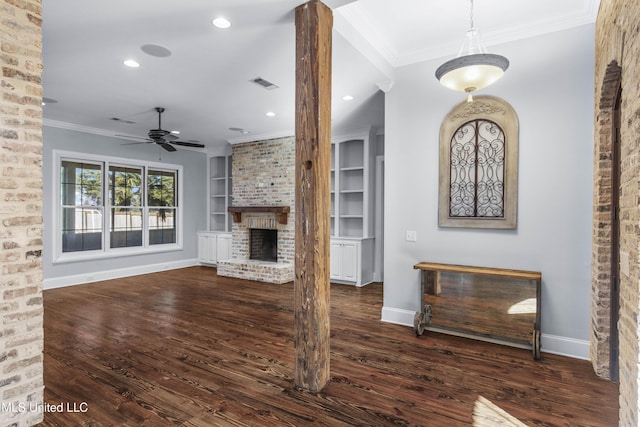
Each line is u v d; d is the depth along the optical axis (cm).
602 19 243
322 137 233
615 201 256
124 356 295
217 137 679
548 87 299
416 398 230
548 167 301
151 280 624
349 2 233
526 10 280
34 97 196
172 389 241
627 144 171
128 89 408
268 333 353
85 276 596
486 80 243
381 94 419
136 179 680
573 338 295
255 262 648
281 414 212
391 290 384
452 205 342
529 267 311
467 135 333
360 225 639
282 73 363
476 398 230
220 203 832
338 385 247
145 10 248
